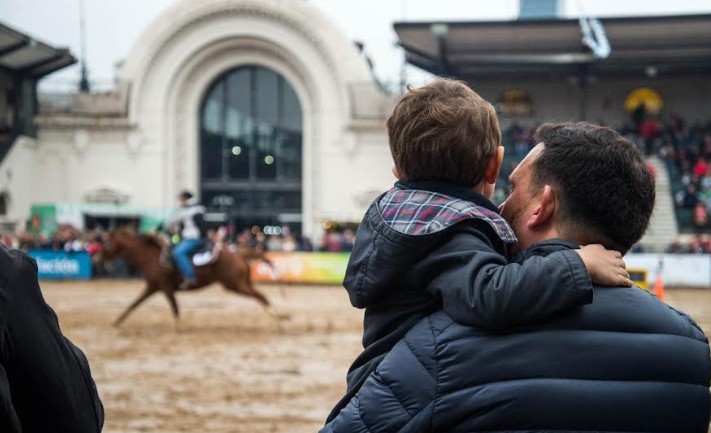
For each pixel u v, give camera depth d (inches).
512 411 68.8
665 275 949.8
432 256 75.3
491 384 70.2
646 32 1079.0
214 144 1296.8
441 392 71.1
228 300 791.7
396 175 87.3
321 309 702.5
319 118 1240.2
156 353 440.5
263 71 1286.9
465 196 79.7
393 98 1229.1
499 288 69.9
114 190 1218.6
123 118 1234.6
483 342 71.2
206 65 1263.5
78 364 77.9
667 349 72.0
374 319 80.4
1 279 71.2
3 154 1138.0
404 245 75.0
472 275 72.1
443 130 79.2
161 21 1229.1
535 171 81.4
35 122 1226.0
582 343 70.7
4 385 68.9
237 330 550.9
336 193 1234.6
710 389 81.0
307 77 1238.9
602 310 72.5
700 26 1049.5
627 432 69.7
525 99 1300.4
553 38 1113.4
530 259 72.6
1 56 1090.7
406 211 77.7
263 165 1291.8
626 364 70.6
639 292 75.5
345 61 1226.0
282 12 1211.2
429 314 77.0
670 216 1139.9
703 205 1128.8
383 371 74.3
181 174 1264.8
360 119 1219.9
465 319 71.9
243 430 269.0
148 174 1240.8
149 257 534.3
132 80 1232.8
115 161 1240.2
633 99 1286.9
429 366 72.3
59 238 1075.9
